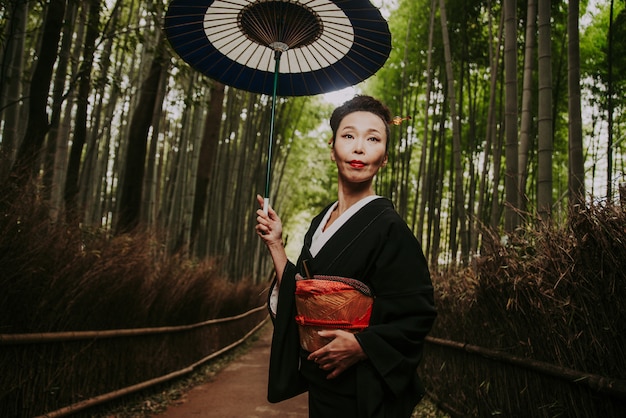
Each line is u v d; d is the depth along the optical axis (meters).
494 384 3.25
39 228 3.17
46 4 4.43
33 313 3.08
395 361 1.37
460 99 8.59
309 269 1.52
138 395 4.69
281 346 1.58
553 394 2.45
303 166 21.20
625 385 1.81
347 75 1.94
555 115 7.58
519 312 2.70
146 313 4.82
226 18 1.76
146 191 7.73
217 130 9.71
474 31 9.23
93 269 3.72
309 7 1.69
